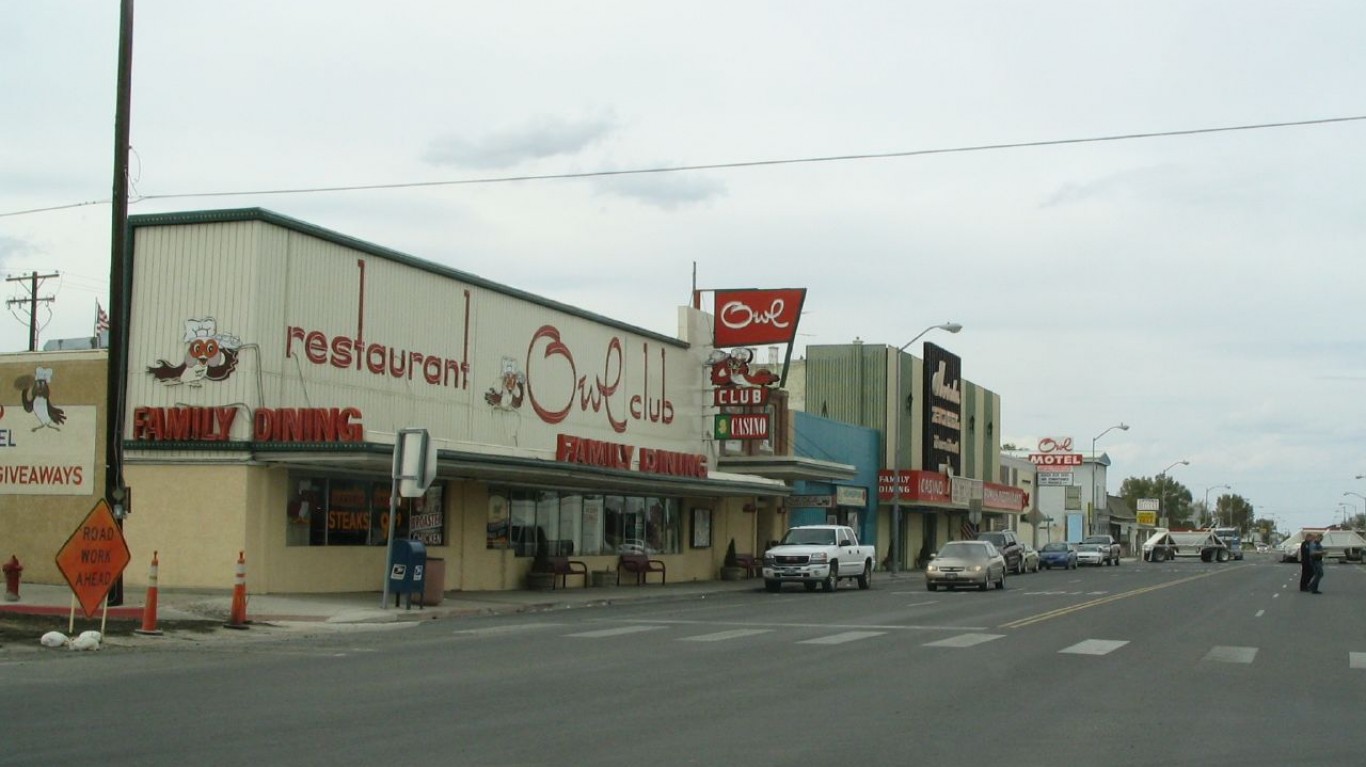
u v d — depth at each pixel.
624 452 36.16
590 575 38.34
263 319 26.97
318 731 11.14
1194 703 14.29
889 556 66.81
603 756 10.22
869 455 64.25
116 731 10.92
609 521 40.50
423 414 31.97
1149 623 26.61
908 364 68.19
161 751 10.05
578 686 14.59
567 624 24.36
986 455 83.62
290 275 27.81
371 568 29.69
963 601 34.44
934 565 41.47
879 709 13.17
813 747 10.83
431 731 11.26
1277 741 11.77
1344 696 15.27
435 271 32.56
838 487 59.66
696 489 41.19
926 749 10.87
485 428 34.53
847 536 42.22
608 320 40.97
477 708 12.70
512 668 16.31
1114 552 83.50
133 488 26.81
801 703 13.50
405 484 25.38
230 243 27.03
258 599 25.45
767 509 52.88
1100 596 38.00
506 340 35.66
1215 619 28.30
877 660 18.06
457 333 33.50
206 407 26.66
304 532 27.69
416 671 15.77
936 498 67.62
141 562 26.56
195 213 27.14
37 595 25.00
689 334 46.72
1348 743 11.74
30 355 28.48
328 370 28.80
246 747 10.30
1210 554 97.44
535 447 36.81
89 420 27.92
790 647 19.89
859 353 66.38
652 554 43.16
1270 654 20.42
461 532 32.81
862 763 10.16
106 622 20.53
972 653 19.36
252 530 26.20
